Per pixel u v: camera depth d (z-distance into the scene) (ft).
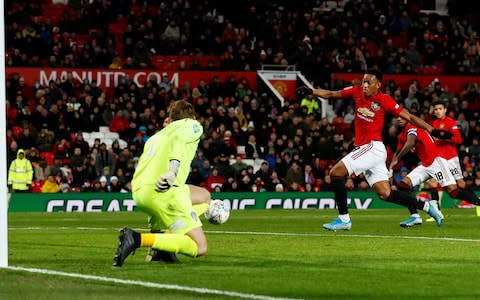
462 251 75.72
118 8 227.81
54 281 54.19
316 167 189.78
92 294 48.80
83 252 74.13
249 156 193.26
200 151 183.01
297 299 47.50
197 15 228.22
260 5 239.91
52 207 170.81
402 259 68.74
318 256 71.10
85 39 221.87
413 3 256.11
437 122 118.52
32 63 207.92
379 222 123.75
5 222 60.75
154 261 65.26
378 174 101.04
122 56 226.99
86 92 197.77
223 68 217.56
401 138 118.32
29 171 171.32
